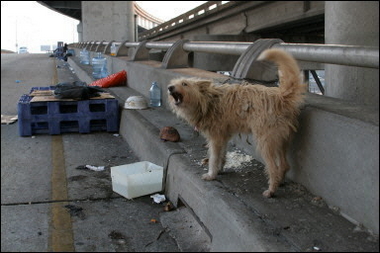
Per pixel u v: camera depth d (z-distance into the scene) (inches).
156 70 294.8
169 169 170.1
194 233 133.8
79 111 267.4
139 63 366.0
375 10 137.9
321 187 122.0
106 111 272.1
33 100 265.3
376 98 143.1
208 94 134.5
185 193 148.7
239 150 177.0
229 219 113.7
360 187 104.7
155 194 169.6
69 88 275.1
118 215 149.9
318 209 116.6
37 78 579.8
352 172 107.3
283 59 117.6
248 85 131.9
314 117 123.0
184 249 124.3
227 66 687.1
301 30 864.9
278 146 125.0
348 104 129.2
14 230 136.3
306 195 126.4
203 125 137.2
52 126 264.7
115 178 169.8
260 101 124.2
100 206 157.5
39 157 218.8
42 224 141.3
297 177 135.6
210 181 140.3
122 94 341.7
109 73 520.4
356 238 99.9
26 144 244.1
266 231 103.5
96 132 275.7
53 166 204.2
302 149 130.8
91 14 1160.8
